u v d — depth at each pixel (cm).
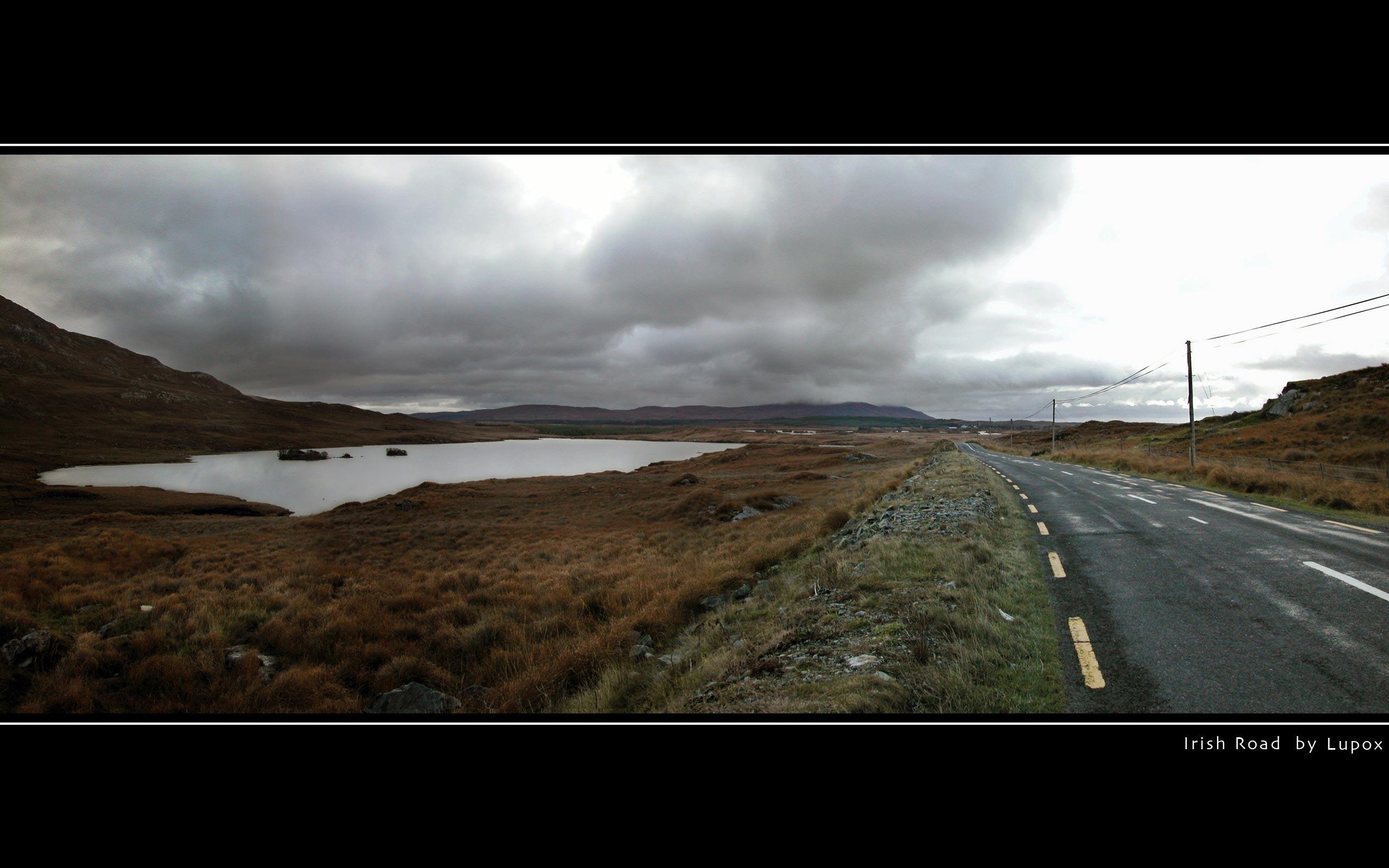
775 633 678
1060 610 687
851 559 964
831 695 453
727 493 3728
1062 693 465
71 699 688
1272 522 1266
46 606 1114
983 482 1941
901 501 1606
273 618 1073
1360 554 912
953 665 493
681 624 1012
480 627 1061
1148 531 1186
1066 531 1216
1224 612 652
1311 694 453
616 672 739
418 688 768
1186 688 469
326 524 3675
